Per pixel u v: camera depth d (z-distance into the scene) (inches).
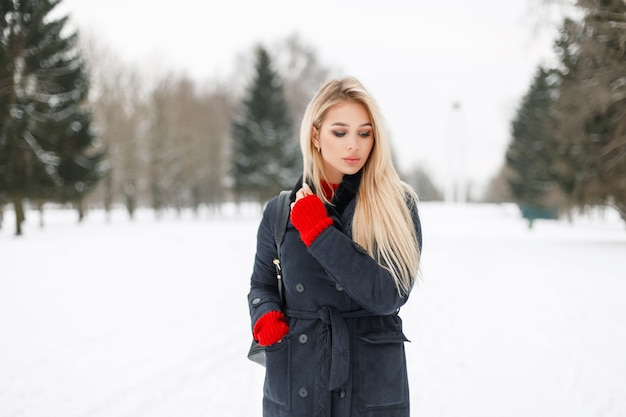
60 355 194.7
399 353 61.6
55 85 847.1
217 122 1857.8
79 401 150.5
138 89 1541.6
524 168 1407.5
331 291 60.5
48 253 536.4
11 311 267.7
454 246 625.9
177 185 1664.6
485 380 165.8
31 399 152.0
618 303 276.1
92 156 938.1
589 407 144.5
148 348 203.0
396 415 59.6
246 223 1298.0
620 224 1286.9
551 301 283.9
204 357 192.1
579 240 704.4
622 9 436.8
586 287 326.0
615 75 521.3
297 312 61.7
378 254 58.0
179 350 200.7
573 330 224.4
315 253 55.8
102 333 225.6
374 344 59.8
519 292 312.3
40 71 819.4
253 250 574.9
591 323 235.3
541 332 222.1
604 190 655.1
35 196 823.1
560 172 697.6
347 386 58.2
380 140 59.7
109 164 1342.3
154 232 895.1
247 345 206.8
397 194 60.6
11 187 773.3
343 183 62.2
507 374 171.0
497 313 258.1
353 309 60.7
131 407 146.3
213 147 1784.0
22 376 171.6
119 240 706.8
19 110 789.2
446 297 299.7
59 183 850.8
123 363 185.2
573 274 381.7
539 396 152.4
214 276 385.7
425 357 190.2
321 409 57.6
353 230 59.6
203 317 254.4
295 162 1549.0
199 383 165.2
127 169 1429.6
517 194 1485.0
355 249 56.2
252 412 142.5
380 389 59.1
